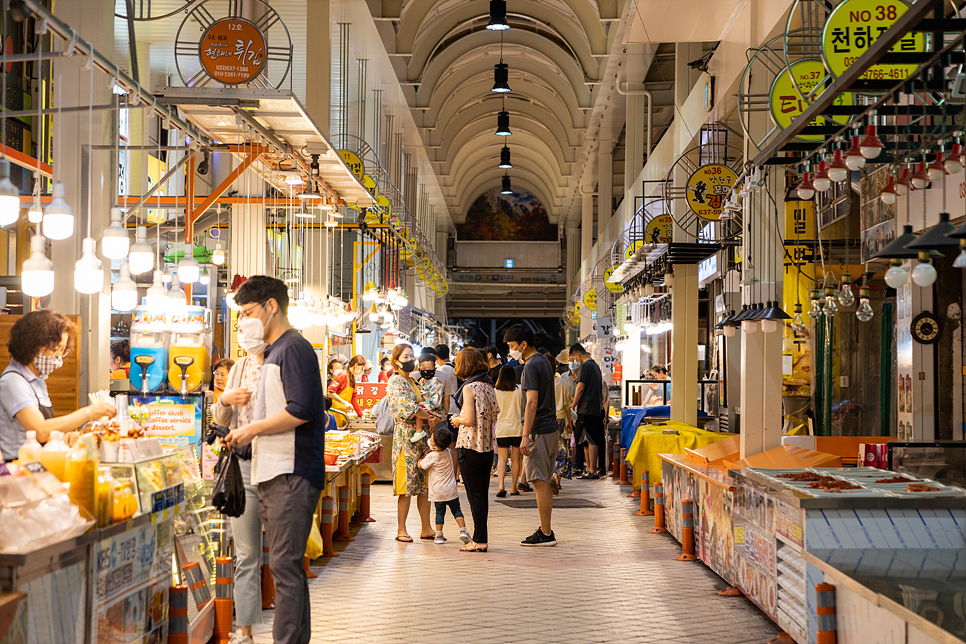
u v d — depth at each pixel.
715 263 13.63
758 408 6.68
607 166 23.45
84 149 5.42
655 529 7.83
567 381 12.23
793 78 5.11
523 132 31.50
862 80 3.79
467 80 23.41
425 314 22.61
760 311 6.14
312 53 10.02
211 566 4.45
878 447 5.60
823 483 4.44
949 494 4.08
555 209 39.47
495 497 10.17
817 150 4.45
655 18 8.80
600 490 10.78
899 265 3.48
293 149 6.57
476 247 43.00
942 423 6.75
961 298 6.75
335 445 7.17
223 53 6.33
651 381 12.28
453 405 9.36
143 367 4.81
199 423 4.81
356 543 7.20
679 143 12.32
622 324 20.17
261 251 9.40
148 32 12.96
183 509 4.13
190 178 5.93
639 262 11.96
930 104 4.30
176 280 5.00
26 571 2.50
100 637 3.00
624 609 5.11
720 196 9.20
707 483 6.20
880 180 6.61
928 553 3.90
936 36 4.38
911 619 2.94
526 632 4.61
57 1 5.39
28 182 9.18
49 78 8.28
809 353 9.94
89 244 3.69
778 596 4.48
